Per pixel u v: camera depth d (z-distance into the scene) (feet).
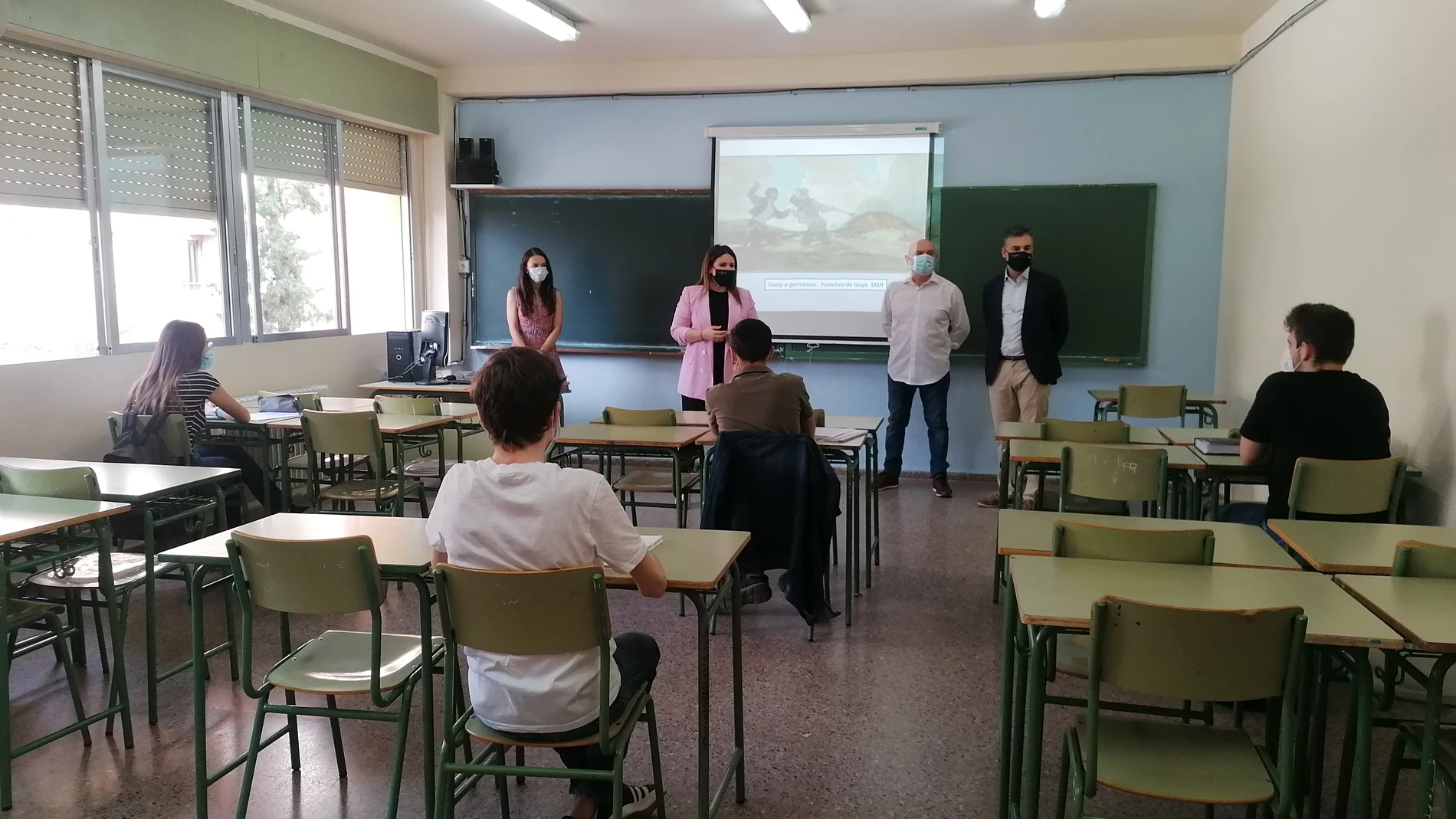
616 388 22.57
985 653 11.09
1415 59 11.39
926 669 10.61
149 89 15.46
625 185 22.03
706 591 6.53
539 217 22.26
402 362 19.99
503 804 7.51
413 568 6.64
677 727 9.14
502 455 6.15
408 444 15.55
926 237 20.70
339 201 19.98
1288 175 15.69
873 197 20.86
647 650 6.88
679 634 11.68
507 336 22.71
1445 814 7.40
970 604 12.81
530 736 5.98
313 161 19.29
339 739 8.18
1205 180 19.39
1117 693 9.96
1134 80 19.49
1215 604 6.07
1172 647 5.38
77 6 13.48
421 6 17.07
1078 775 5.74
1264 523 10.37
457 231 22.71
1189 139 19.38
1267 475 10.62
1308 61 14.88
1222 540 7.75
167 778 8.20
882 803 7.81
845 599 12.10
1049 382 18.26
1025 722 7.55
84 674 10.46
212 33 15.83
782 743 8.84
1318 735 7.12
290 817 7.56
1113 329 20.01
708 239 21.58
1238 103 18.56
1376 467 9.05
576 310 22.29
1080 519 8.46
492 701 5.99
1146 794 5.55
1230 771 5.76
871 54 20.16
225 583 10.19
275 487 15.02
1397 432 11.73
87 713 9.48
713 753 8.65
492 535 5.90
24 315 13.62
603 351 22.21
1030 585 6.48
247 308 17.51
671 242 21.74
